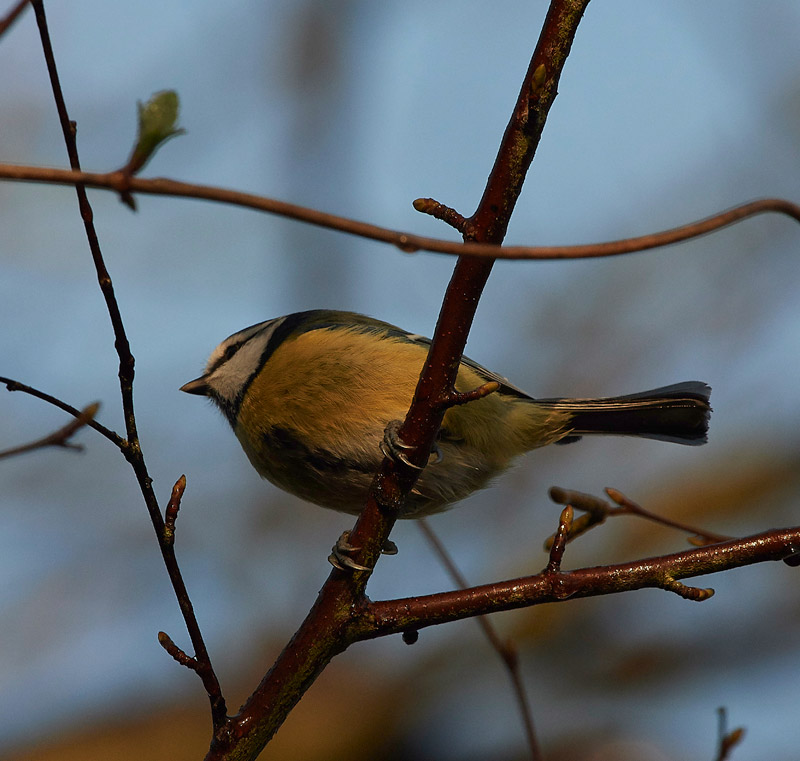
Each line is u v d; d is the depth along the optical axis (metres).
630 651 12.12
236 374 8.74
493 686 11.83
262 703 6.01
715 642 12.13
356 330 8.14
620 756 11.18
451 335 5.71
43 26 4.66
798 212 4.83
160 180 3.75
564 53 5.23
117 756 10.93
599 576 6.04
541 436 8.71
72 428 4.99
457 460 8.02
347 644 6.18
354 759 11.26
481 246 4.14
